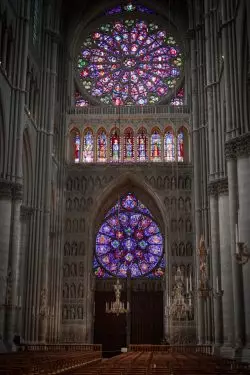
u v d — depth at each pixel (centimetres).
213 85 4141
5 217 3519
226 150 3170
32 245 4362
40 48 4778
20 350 3706
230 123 3212
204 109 4728
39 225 4444
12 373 1373
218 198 3884
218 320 3756
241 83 3166
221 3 3506
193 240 4972
